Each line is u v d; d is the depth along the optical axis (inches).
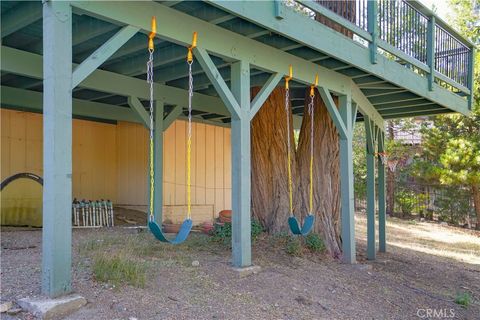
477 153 460.4
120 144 401.4
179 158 393.1
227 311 138.3
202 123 399.2
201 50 163.2
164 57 209.2
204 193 414.3
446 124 524.7
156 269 163.8
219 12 158.9
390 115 350.9
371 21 218.4
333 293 180.2
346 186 234.7
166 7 151.3
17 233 248.4
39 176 324.8
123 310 122.9
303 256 228.1
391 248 373.1
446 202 550.0
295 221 182.9
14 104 264.1
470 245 425.4
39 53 211.5
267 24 160.9
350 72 228.1
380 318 167.2
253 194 263.7
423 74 285.7
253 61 183.6
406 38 250.1
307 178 260.8
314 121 266.8
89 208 309.1
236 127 177.5
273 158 261.1
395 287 214.8
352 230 235.6
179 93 275.6
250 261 183.0
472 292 241.6
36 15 160.2
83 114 299.9
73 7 125.6
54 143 118.5
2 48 195.9
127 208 390.9
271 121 264.5
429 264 311.6
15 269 151.5
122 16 138.1
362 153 644.1
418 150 594.6
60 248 120.2
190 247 217.5
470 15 533.6
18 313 113.5
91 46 199.6
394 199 605.9
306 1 176.9
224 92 171.0
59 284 120.5
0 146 315.3
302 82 213.2
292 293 166.6
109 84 233.5
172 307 131.9
